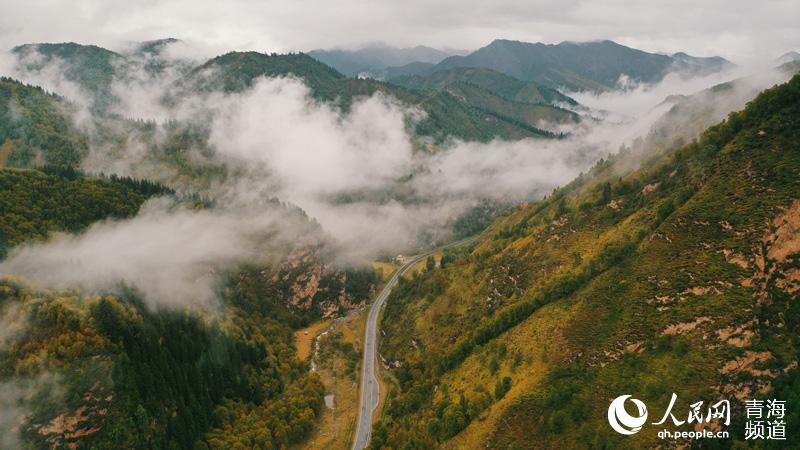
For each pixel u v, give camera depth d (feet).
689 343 417.90
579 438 409.28
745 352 391.45
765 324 400.26
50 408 475.72
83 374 499.10
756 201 469.16
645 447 377.91
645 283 485.15
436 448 495.41
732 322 409.08
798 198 440.86
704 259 463.01
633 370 429.38
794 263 417.90
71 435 475.31
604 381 436.76
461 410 514.68
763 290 418.92
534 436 434.30
